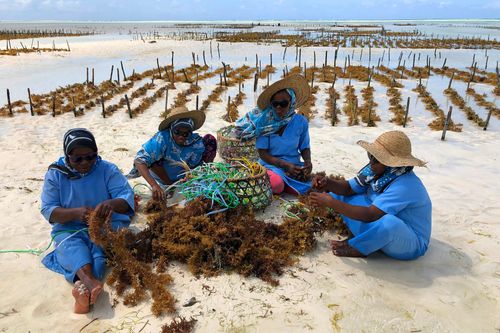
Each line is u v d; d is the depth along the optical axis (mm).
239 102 12828
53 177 3936
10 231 4559
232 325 3166
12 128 9398
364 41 41500
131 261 3688
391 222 3674
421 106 12469
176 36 52750
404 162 3611
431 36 48844
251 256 3891
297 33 59281
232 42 39469
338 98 13680
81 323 3197
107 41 40938
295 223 4449
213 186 4605
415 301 3457
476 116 10789
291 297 3486
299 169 5371
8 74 18141
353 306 3383
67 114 11078
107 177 4121
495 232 4680
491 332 3125
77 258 3570
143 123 10148
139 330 3123
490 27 87375
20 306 3377
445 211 5207
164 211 4645
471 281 3746
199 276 3770
